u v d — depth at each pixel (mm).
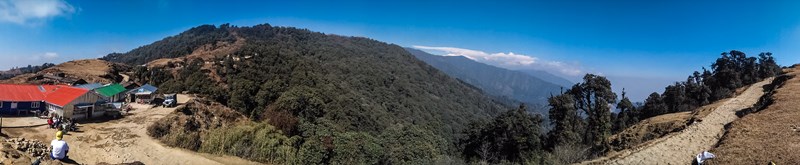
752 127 33781
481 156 57125
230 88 83188
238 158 37844
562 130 51875
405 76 196875
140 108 53656
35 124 38094
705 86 82500
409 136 70812
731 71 88500
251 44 169375
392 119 110438
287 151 42219
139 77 102250
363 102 114188
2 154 20031
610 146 49219
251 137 41562
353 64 183000
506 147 55656
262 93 77125
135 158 32844
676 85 85688
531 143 53188
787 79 61938
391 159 57875
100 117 44938
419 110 140000
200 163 34031
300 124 61219
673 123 51469
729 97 74000
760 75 92250
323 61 183000
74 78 80625
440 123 133750
